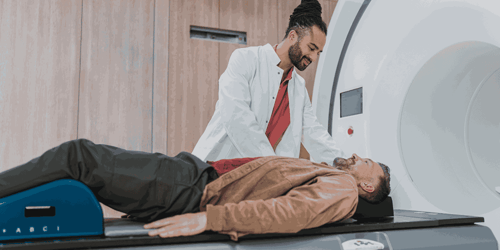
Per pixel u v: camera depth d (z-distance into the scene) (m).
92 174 0.85
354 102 1.82
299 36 1.68
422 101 1.58
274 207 0.83
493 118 1.42
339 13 1.97
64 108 2.23
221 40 2.62
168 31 2.45
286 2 2.77
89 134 2.26
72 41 2.27
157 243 0.77
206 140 1.69
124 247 0.75
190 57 2.50
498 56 1.33
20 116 2.15
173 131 2.42
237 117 1.50
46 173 0.79
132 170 0.88
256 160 1.04
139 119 2.36
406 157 1.55
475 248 1.00
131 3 2.39
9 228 0.74
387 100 1.64
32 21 2.21
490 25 1.20
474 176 1.49
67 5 2.28
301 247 0.85
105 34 2.33
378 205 1.19
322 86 2.05
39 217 0.76
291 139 1.76
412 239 0.96
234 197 0.98
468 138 1.52
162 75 2.42
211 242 0.81
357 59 1.85
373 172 1.20
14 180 0.78
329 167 1.10
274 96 1.73
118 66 2.34
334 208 0.91
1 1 2.16
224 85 1.60
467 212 1.38
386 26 1.71
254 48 1.76
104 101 2.30
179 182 0.93
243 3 2.65
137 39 2.39
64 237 0.77
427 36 1.48
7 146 2.12
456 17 1.34
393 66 1.63
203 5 2.55
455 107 1.57
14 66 2.16
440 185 1.54
